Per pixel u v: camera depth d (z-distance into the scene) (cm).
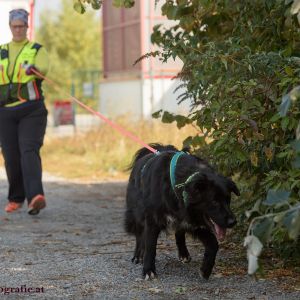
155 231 955
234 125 895
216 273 976
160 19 3369
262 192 971
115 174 2294
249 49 982
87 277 956
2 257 1081
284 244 970
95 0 1094
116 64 3756
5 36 2681
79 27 7125
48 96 6150
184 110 2441
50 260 1062
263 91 912
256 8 1079
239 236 1142
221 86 944
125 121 2881
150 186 948
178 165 910
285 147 890
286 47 1026
